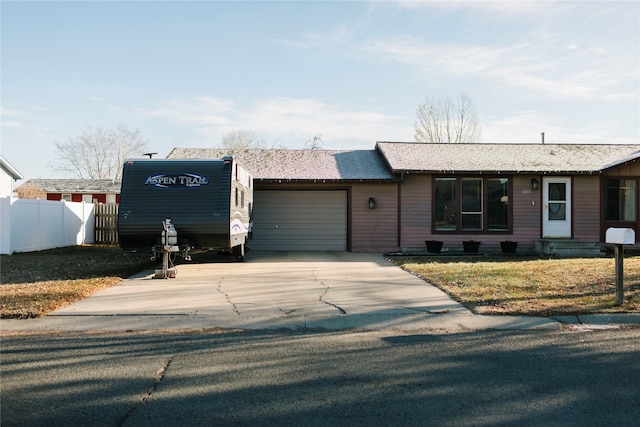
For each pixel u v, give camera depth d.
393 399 4.48
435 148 20.39
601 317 7.71
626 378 5.03
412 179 17.81
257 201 18.17
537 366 5.43
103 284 10.42
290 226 18.22
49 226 18.55
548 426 3.93
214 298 9.18
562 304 8.40
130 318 7.73
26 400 4.45
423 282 10.85
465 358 5.75
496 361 5.62
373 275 11.96
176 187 12.44
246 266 13.78
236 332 7.09
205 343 6.45
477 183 17.80
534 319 7.66
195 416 4.11
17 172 26.80
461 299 8.89
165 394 4.60
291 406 4.32
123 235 12.29
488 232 17.77
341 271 12.72
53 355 5.87
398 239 17.84
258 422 4.00
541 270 11.95
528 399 4.48
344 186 17.95
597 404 4.36
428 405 4.35
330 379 5.02
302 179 17.45
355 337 6.79
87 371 5.27
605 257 16.08
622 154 19.62
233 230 12.70
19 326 7.28
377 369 5.34
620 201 18.19
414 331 7.15
